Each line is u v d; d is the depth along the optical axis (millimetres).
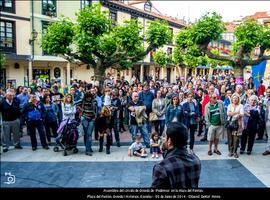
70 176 3883
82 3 9461
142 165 5141
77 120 6238
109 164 5109
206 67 26703
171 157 1969
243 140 6320
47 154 5543
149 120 7461
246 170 4777
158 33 11578
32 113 5898
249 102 6438
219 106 6105
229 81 11422
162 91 8742
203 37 10594
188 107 6582
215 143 6258
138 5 13750
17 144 5512
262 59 10227
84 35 9227
